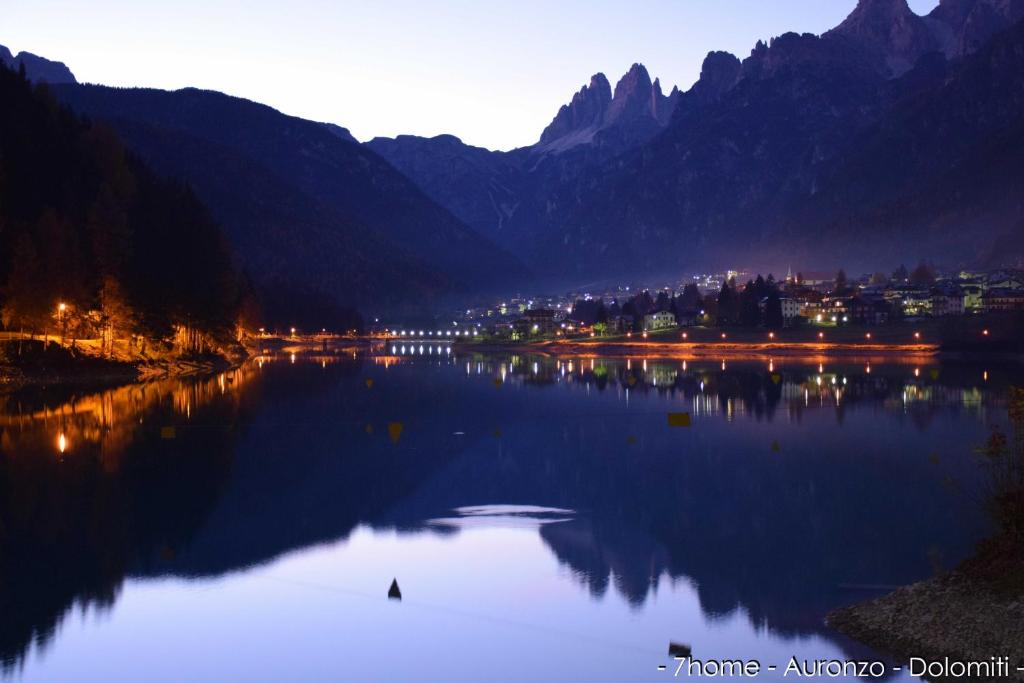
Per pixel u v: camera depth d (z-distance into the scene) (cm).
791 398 12950
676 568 4675
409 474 7175
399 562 4841
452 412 11344
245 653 3659
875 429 9481
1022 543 3569
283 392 13662
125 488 6506
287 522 5656
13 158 16862
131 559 4866
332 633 3847
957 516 5656
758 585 4353
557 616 4016
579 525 5603
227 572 4659
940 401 12306
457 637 3797
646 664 3481
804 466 7431
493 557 4925
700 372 19312
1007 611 3244
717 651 3553
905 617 3525
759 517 5747
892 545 4997
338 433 9250
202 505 6038
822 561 4719
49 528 5428
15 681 3425
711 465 7544
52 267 14500
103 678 3444
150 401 11856
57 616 4050
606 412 11375
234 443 8481
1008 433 8956
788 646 3531
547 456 8012
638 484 6819
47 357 14412
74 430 8988
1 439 8362
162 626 3953
